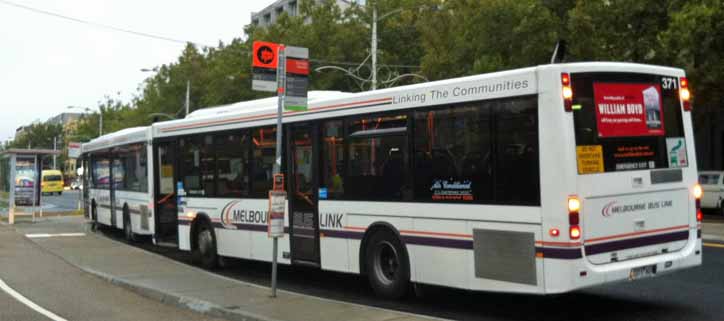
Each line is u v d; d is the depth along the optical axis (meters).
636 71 8.12
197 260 14.21
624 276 7.66
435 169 8.89
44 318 9.15
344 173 10.33
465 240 8.46
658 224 8.10
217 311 9.07
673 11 22.66
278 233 9.71
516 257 7.82
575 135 7.50
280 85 9.67
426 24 31.09
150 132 16.38
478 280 8.29
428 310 9.12
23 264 14.66
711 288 9.98
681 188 8.38
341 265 10.38
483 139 8.24
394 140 9.51
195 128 14.12
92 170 23.30
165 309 9.74
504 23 25.97
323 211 10.68
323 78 42.50
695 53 21.69
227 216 12.99
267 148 11.97
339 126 10.43
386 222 9.59
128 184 18.89
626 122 7.94
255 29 47.41
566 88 7.52
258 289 10.50
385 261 9.87
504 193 7.97
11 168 28.00
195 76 58.91
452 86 8.68
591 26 23.27
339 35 42.72
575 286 7.32
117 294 11.03
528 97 7.76
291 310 8.79
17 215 33.41
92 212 23.23
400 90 9.44
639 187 7.92
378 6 44.44
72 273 13.33
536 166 7.63
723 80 21.83
